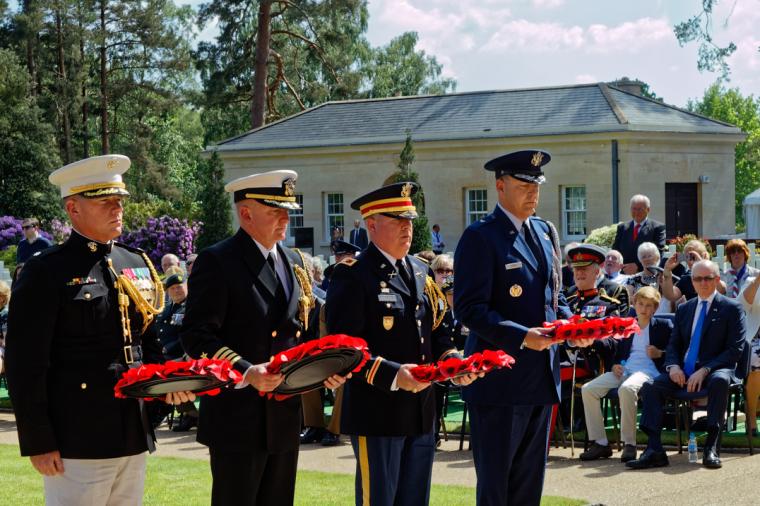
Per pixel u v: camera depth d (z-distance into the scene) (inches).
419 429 246.7
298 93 2148.1
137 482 225.9
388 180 1472.7
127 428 219.1
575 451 414.3
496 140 1416.1
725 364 388.2
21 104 1973.4
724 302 396.5
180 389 194.9
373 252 250.7
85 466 215.9
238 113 2261.3
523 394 248.7
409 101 1587.1
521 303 250.5
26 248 873.5
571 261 445.4
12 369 211.2
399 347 246.2
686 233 1412.4
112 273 221.6
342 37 1966.0
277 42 2050.9
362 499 246.8
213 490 223.6
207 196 1349.7
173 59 2260.1
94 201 219.9
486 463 252.7
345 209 1537.9
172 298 475.8
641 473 367.9
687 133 1386.6
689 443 381.4
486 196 1441.9
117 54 2277.3
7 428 512.4
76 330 215.8
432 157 1470.2
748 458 385.4
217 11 1904.5
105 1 2217.0
